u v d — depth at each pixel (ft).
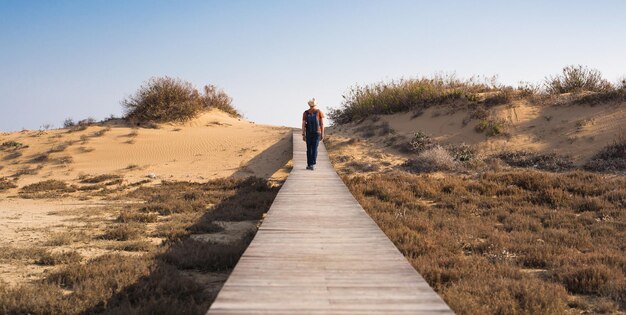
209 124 129.39
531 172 65.16
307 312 15.62
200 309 21.16
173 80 130.62
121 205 56.75
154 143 103.76
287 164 85.35
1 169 90.94
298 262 21.45
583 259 29.66
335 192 43.29
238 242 34.06
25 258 31.96
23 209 54.90
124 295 23.21
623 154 69.10
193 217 46.65
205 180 76.89
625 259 29.30
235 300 16.66
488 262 29.89
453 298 22.40
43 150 100.42
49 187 71.72
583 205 47.70
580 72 99.86
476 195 55.52
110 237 38.32
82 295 23.16
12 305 21.89
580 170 67.87
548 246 32.89
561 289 24.72
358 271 20.16
